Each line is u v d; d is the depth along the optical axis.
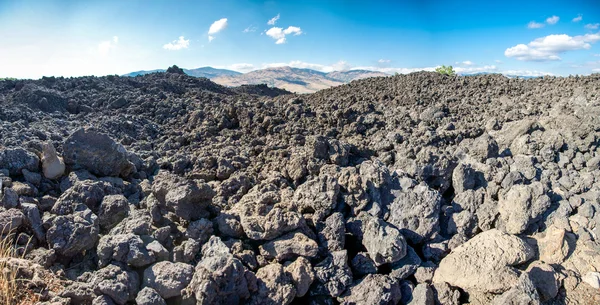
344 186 7.90
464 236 7.69
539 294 6.62
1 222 5.35
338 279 6.38
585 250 7.30
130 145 10.34
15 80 14.99
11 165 6.83
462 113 14.67
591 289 6.72
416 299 6.52
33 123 10.27
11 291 4.55
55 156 7.24
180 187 6.60
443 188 8.98
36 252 5.38
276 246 6.39
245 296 5.57
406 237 7.59
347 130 12.38
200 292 5.05
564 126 10.71
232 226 6.61
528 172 9.23
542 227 7.80
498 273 6.52
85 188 6.57
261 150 10.55
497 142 10.80
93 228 5.73
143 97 14.30
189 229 6.41
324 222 7.20
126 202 6.59
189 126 12.57
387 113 14.32
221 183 8.23
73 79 16.03
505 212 7.81
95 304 4.79
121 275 5.19
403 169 9.38
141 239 5.83
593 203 8.05
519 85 18.05
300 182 8.90
